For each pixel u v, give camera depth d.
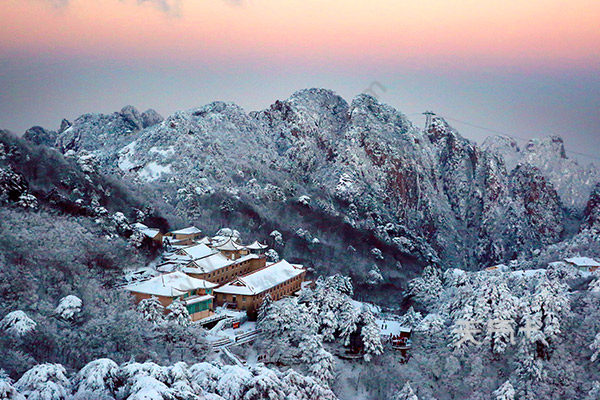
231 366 78.56
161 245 173.00
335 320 118.88
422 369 110.38
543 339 105.38
